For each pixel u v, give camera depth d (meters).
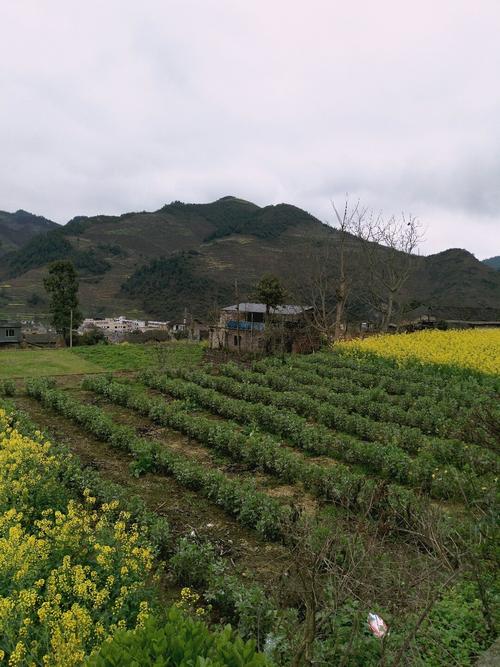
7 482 8.42
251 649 3.44
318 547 5.95
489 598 5.91
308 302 42.84
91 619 5.00
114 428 14.39
